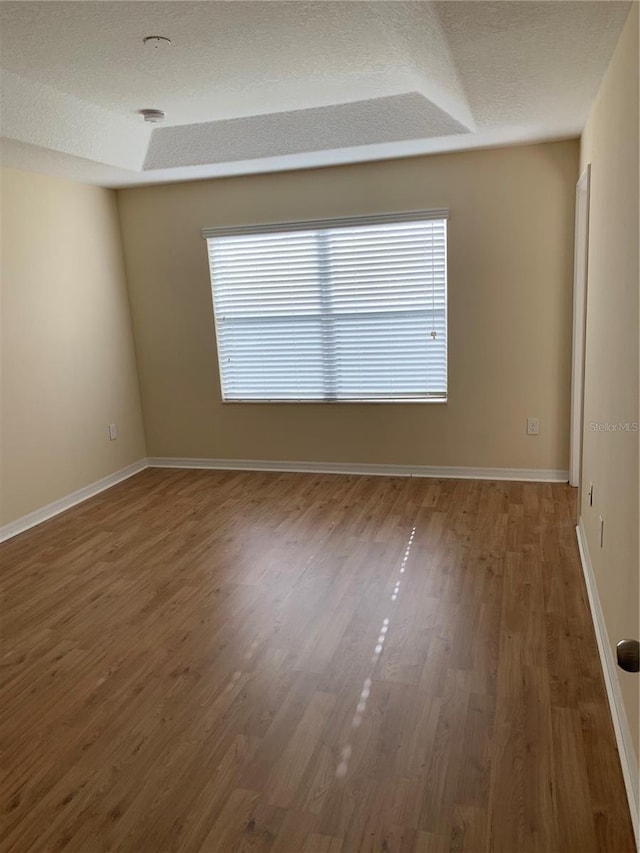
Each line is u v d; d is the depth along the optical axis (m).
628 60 2.01
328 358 4.87
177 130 3.96
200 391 5.21
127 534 3.97
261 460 5.20
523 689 2.30
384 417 4.83
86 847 1.75
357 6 2.22
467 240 4.37
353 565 3.39
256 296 4.91
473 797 1.84
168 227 4.94
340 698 2.31
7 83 2.92
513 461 4.64
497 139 3.92
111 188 4.89
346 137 3.87
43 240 4.24
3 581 3.38
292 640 2.70
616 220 2.29
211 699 2.34
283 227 4.67
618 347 2.20
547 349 4.39
